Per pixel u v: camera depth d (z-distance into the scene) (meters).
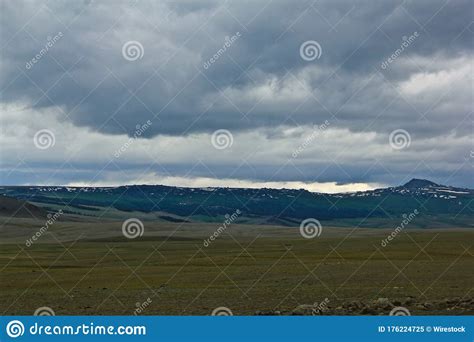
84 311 37.41
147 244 193.12
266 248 157.50
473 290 43.59
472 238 193.50
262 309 36.09
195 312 35.34
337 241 195.50
